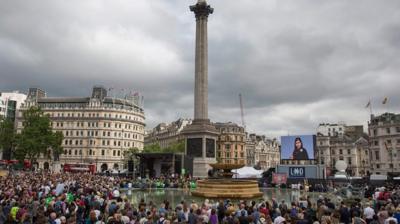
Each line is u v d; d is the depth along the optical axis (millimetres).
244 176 69250
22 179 41969
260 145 198000
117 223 15609
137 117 167375
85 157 151750
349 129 160500
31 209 19531
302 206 21281
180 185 56625
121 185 54344
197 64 72125
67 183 38531
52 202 20891
